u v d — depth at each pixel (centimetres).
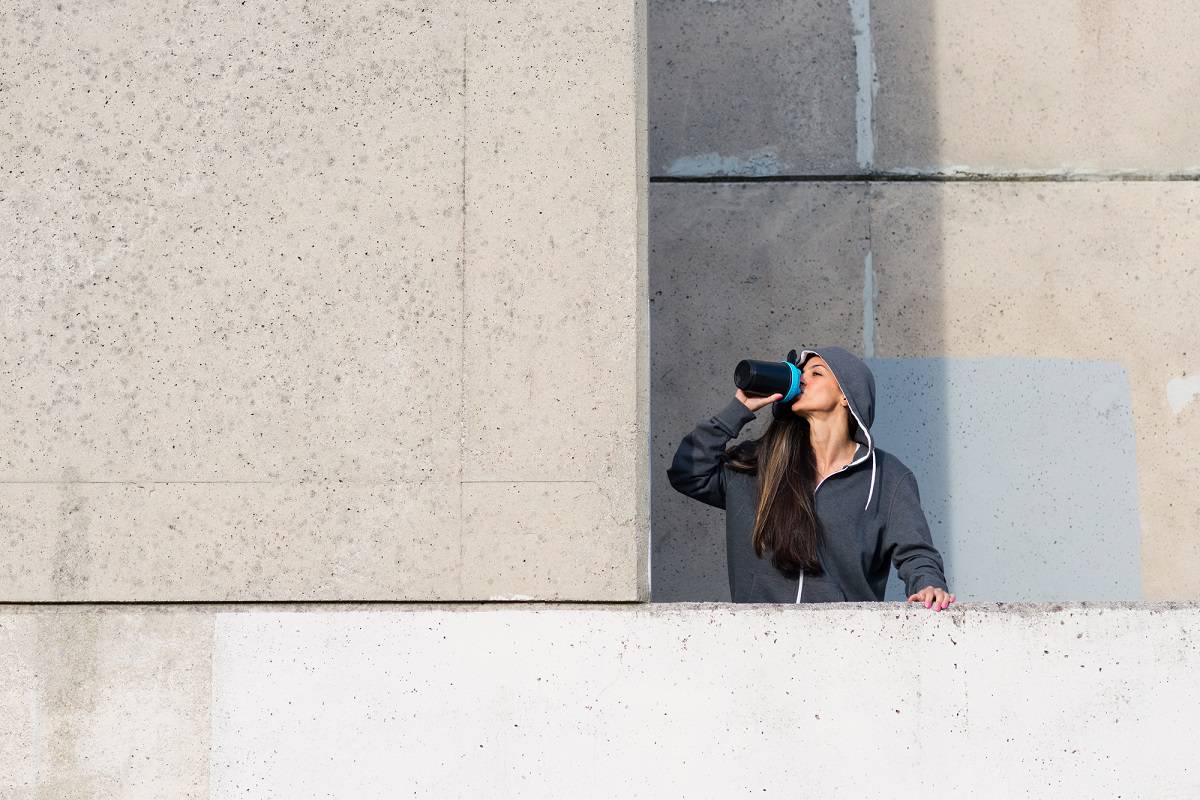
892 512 611
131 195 557
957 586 782
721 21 817
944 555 784
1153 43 821
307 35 563
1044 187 809
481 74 560
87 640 535
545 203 554
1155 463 790
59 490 544
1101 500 788
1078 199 808
